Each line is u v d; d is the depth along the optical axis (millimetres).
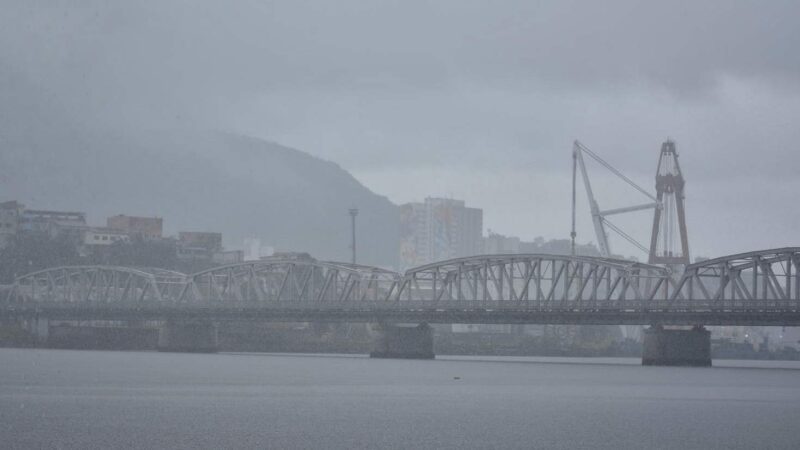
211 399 197500
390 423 163625
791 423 169125
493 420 169250
